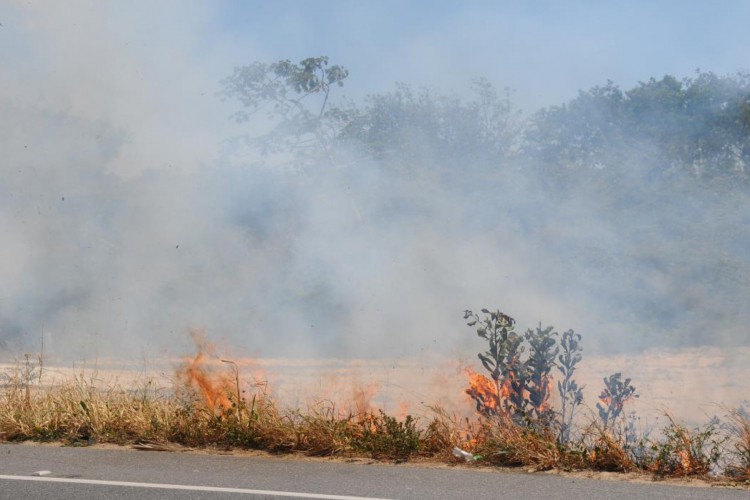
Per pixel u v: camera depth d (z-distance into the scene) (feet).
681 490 29.45
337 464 34.42
